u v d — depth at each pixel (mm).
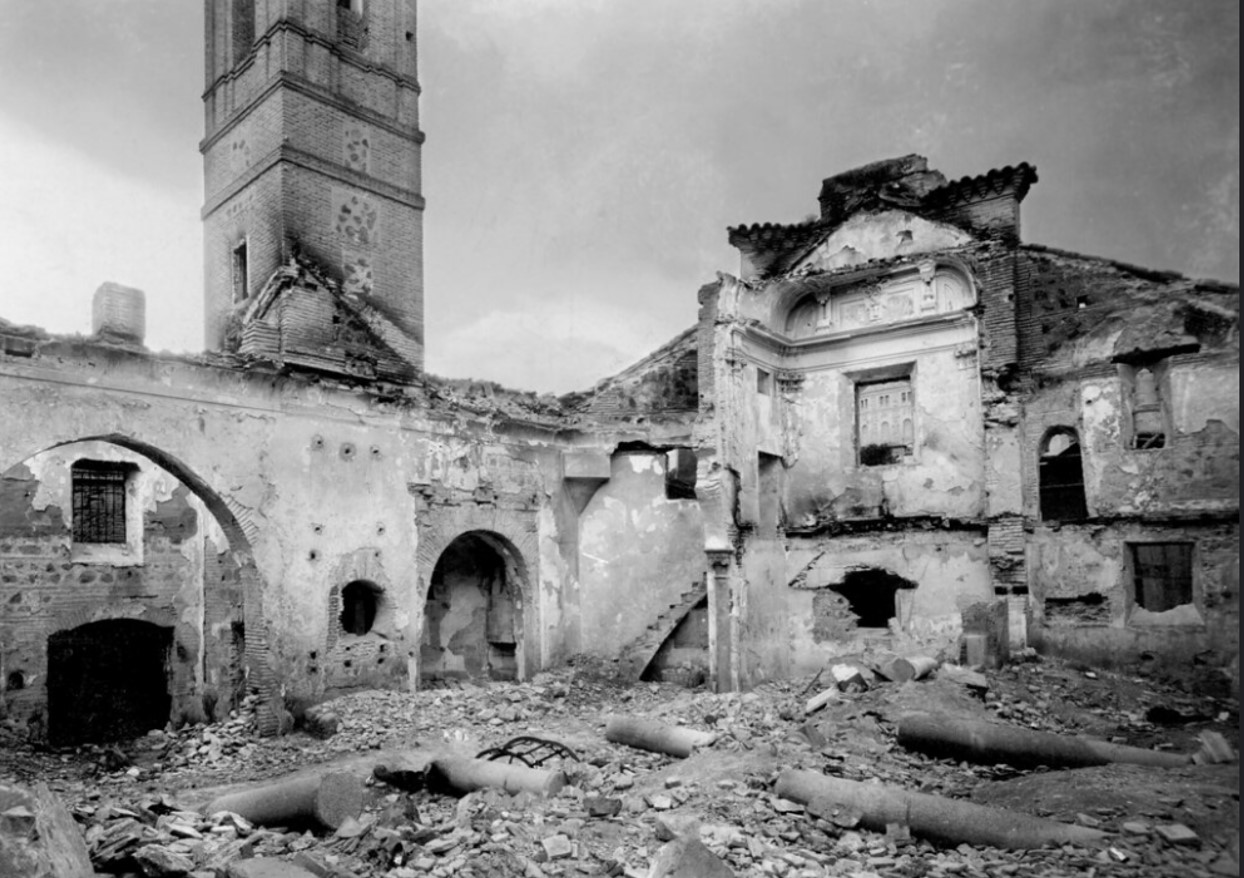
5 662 15148
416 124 22188
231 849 7941
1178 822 7836
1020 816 8023
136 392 13211
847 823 8633
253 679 14398
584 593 20406
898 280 18547
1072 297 16000
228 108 20703
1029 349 16391
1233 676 13773
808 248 19438
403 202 21484
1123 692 13641
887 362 18641
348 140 20406
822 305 19641
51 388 12297
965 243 17359
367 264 20500
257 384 14805
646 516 20047
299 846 8344
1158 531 14656
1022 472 16188
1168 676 14359
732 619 17125
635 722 12969
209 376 14148
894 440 18828
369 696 15258
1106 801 8391
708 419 17719
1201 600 14250
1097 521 15289
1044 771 10102
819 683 15117
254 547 14453
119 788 11875
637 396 21062
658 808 9484
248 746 13680
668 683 19000
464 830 8484
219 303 20250
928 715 11602
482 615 19719
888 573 17984
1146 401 15211
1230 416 14133
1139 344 14945
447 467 17797
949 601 17188
